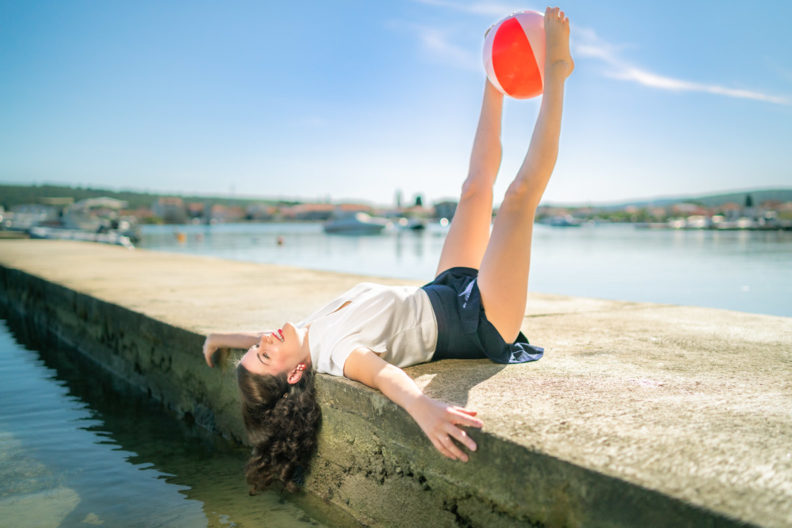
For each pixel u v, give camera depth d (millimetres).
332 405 2273
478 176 2990
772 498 1212
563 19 2502
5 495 2461
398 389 1922
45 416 3590
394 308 2350
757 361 2537
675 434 1610
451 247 2936
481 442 1660
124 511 2307
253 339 2875
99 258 10305
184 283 6219
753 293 7367
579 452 1481
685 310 4070
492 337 2438
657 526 1251
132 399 4008
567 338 3094
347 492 2225
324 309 2457
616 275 10219
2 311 8430
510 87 2740
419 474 1888
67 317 5840
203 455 2957
